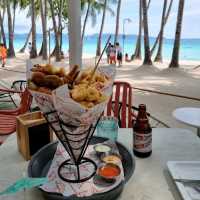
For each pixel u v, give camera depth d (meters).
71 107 0.82
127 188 1.03
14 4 24.20
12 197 0.98
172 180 1.07
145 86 7.51
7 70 10.74
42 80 0.92
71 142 0.94
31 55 19.92
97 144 1.30
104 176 1.00
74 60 2.91
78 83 0.99
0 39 25.78
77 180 1.00
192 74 10.53
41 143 1.26
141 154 1.24
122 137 1.48
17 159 1.26
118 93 2.36
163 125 3.57
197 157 1.25
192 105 5.09
